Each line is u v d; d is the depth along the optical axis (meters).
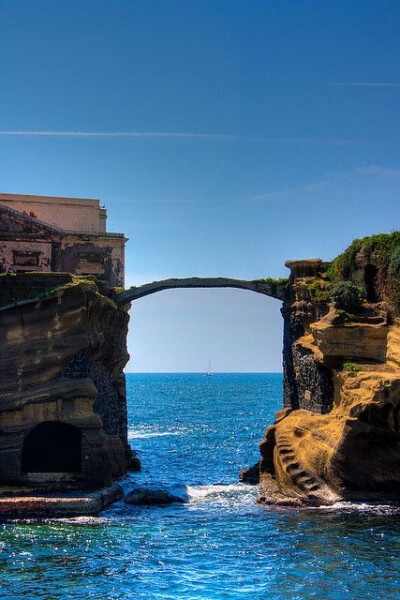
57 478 39.22
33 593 25.92
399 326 38.88
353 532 33.00
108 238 55.66
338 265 45.47
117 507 39.06
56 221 58.28
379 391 35.62
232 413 129.75
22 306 39.91
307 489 38.72
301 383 45.94
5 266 50.53
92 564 29.20
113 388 47.91
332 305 42.00
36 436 41.66
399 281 38.88
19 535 33.44
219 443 77.06
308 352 44.84
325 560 29.25
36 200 57.94
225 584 26.80
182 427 99.69
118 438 48.12
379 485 37.72
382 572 27.77
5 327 39.72
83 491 39.34
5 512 36.47
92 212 59.03
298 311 47.31
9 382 39.41
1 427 39.09
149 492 40.56
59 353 39.91
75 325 40.19
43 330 39.97
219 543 32.00
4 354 39.56
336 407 40.81
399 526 33.84
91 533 33.81
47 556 30.25
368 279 42.81
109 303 42.75
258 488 45.19
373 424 36.25
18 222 51.12
